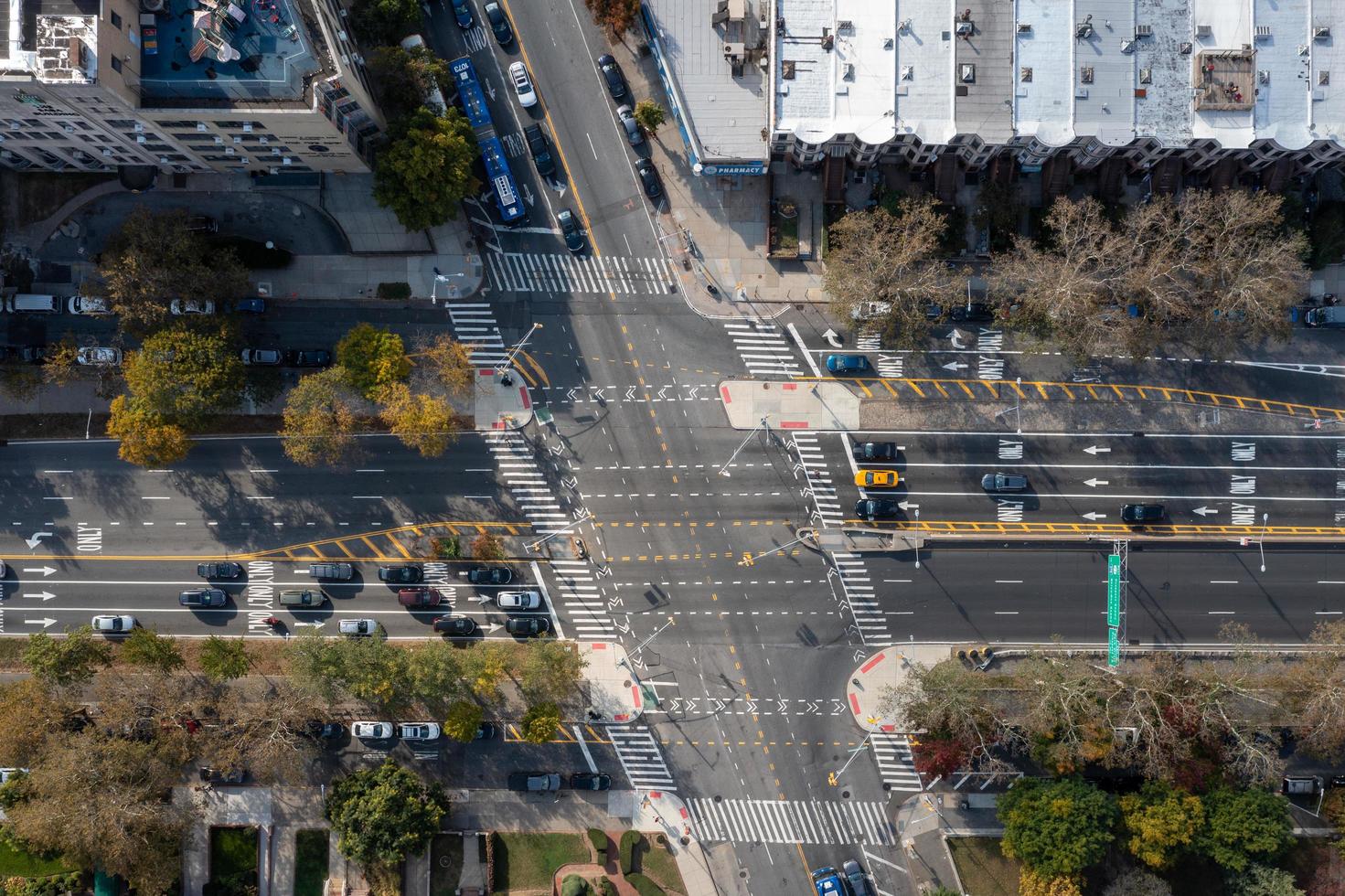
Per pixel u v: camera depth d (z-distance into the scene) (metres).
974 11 89.12
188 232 91.50
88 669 94.00
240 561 99.69
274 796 97.81
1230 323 93.38
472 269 99.44
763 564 100.00
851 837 98.69
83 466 99.56
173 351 90.19
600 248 99.88
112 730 93.31
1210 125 88.81
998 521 99.19
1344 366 98.94
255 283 98.50
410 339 99.56
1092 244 88.81
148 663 93.62
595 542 99.75
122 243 90.69
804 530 99.81
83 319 99.19
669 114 99.38
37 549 99.50
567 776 98.69
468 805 98.56
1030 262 92.00
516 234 99.75
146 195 98.50
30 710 90.38
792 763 99.31
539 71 99.50
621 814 98.62
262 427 99.56
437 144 89.50
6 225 97.94
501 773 98.69
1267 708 95.94
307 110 79.00
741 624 99.88
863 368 99.88
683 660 99.62
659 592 99.94
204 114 79.44
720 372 99.81
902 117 89.38
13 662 98.69
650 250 99.81
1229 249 89.31
